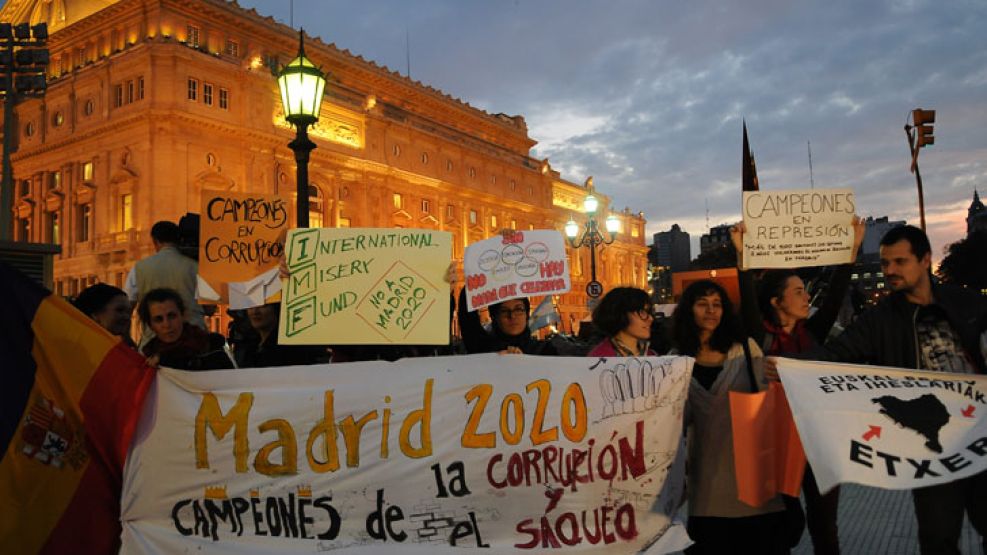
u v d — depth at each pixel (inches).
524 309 203.8
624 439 160.2
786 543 161.5
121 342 161.9
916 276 150.6
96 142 1644.9
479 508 159.6
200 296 189.0
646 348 186.4
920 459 137.1
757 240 167.2
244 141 1684.3
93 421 157.9
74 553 155.4
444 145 2356.1
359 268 181.3
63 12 2026.3
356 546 157.8
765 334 183.0
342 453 160.9
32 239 1797.5
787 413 151.8
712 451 154.9
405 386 163.3
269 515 159.3
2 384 152.3
